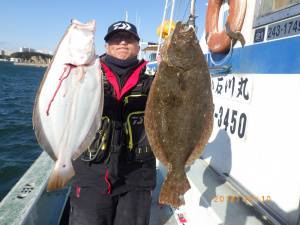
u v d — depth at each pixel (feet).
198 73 3.30
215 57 6.36
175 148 3.37
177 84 3.29
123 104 4.12
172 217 5.40
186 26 3.36
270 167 4.61
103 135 4.05
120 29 4.02
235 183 5.27
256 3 5.11
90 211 4.23
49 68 3.12
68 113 3.16
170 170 3.41
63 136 3.16
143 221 4.40
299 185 4.06
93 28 3.22
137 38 4.11
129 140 4.17
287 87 4.38
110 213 4.37
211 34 6.23
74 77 3.16
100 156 4.07
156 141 3.33
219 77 6.15
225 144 5.81
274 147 4.55
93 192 4.20
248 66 5.24
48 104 3.08
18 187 4.97
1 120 21.49
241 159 5.30
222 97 6.04
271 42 4.74
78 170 4.20
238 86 5.50
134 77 4.12
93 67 3.24
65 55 3.15
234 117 5.59
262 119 4.85
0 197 9.83
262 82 4.89
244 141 5.25
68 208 5.83
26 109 26.94
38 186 5.01
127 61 4.13
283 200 4.31
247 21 5.37
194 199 5.19
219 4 6.25
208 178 5.63
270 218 4.28
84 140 3.26
